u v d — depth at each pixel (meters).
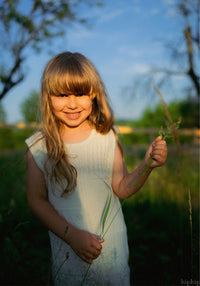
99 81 1.27
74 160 1.23
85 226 1.18
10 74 2.11
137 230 2.49
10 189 2.50
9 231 1.73
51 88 1.17
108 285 1.17
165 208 2.87
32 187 1.23
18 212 2.04
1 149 7.99
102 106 1.29
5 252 1.67
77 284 1.16
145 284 1.81
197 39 3.72
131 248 2.22
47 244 2.26
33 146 1.26
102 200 1.21
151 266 1.99
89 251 1.10
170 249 2.18
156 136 1.17
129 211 2.97
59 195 1.20
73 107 1.17
